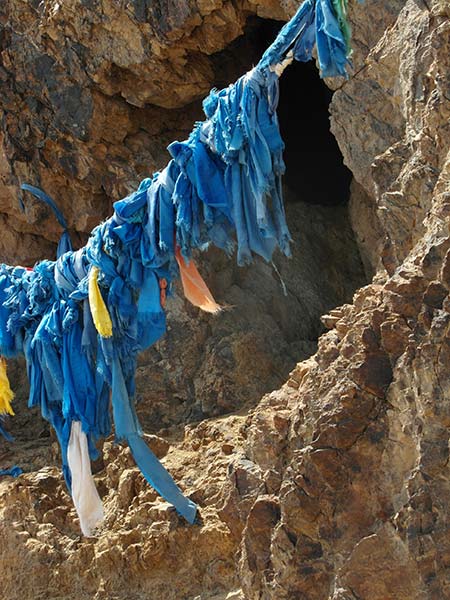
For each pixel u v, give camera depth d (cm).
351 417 820
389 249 919
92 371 849
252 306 1302
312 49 701
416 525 765
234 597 916
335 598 797
